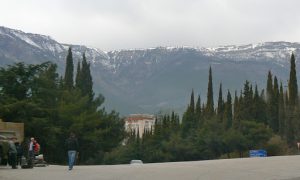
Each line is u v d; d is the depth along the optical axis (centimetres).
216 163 3428
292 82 10394
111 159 10062
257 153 7212
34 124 6019
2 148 3462
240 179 2269
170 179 2272
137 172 2705
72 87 8912
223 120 10675
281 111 10306
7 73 6525
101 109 8231
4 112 5928
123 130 8494
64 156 6894
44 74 6956
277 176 2416
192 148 9975
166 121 12488
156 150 10500
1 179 2341
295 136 9669
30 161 3438
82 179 2319
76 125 6975
